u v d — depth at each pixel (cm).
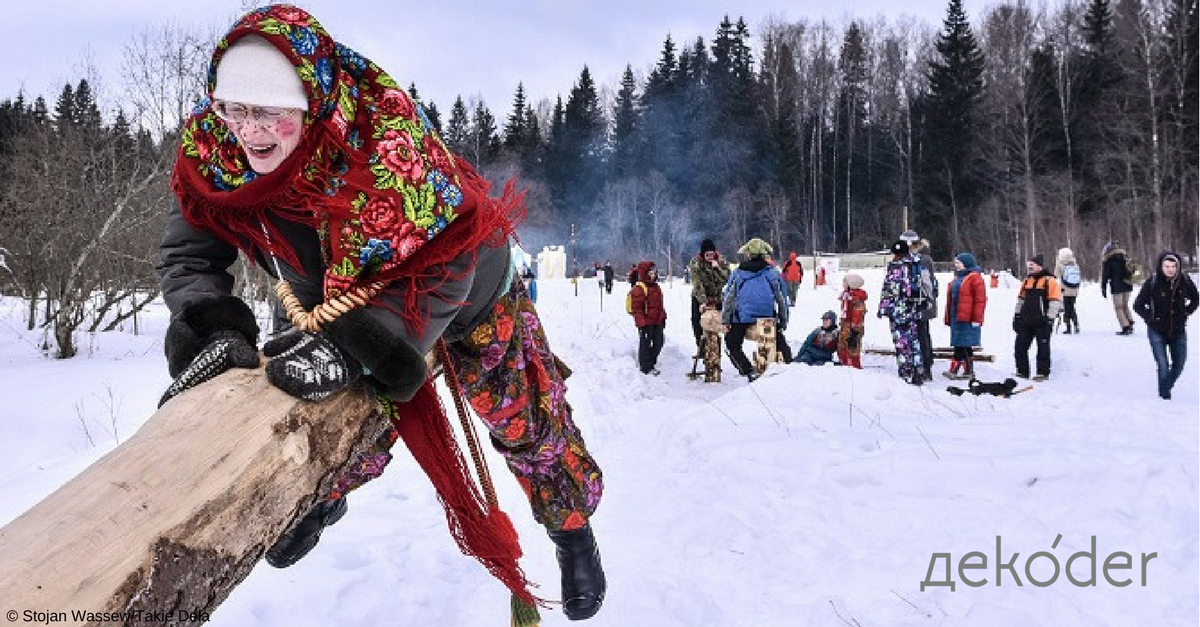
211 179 176
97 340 1315
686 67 7450
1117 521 427
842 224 6512
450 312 173
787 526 438
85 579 106
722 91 6931
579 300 2512
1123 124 4622
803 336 1541
